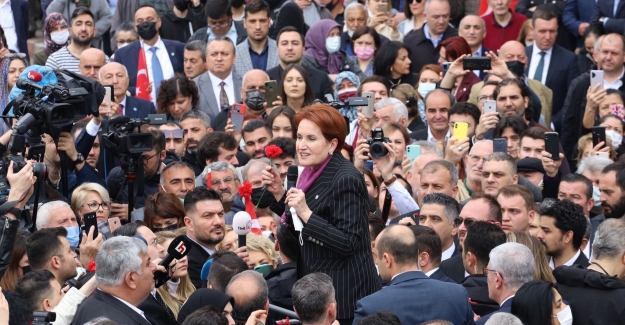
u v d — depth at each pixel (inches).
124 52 873.5
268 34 917.2
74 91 513.0
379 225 515.8
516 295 422.0
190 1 946.7
